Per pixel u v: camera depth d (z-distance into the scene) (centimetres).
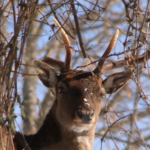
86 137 1252
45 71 1291
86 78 1252
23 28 1047
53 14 1213
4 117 1035
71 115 1212
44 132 1260
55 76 1288
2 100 1012
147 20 1122
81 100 1208
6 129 1096
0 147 1044
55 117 1271
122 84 1327
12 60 1018
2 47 1022
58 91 1265
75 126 1223
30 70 1984
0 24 1066
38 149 1234
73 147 1240
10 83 1016
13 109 1016
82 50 1145
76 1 1102
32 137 1252
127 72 1258
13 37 1029
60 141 1246
